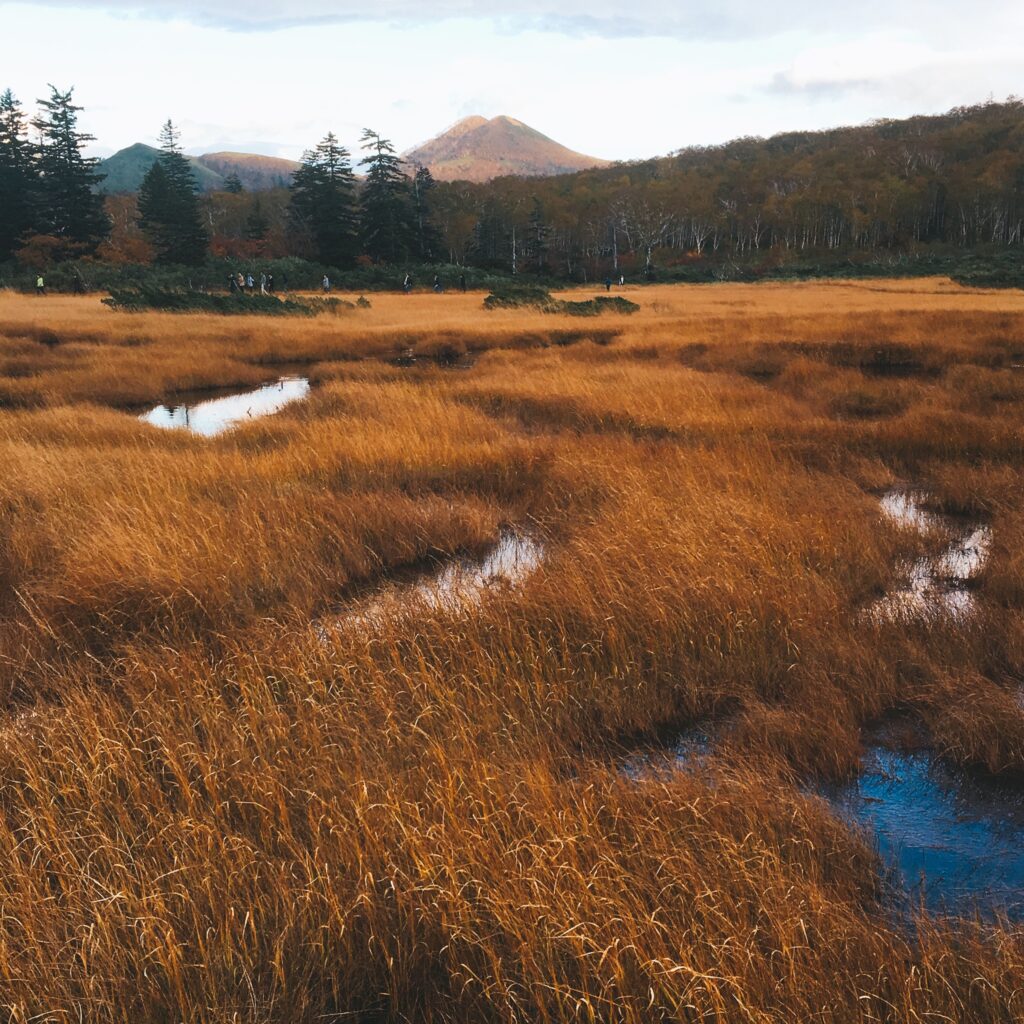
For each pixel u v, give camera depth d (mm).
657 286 66688
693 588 5621
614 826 3273
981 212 105375
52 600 5879
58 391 17406
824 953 2699
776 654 5035
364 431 11781
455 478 9984
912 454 11281
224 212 107438
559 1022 2498
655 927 2684
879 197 111625
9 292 43094
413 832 3059
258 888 2963
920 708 4680
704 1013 2357
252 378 20625
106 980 2619
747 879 2926
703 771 3898
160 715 4137
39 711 4363
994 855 3545
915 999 2535
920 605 6039
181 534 6840
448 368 21906
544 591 5797
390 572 7285
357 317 34031
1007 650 5094
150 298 33469
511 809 3359
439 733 4176
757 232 115062
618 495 8383
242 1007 2584
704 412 13492
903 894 3295
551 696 4586
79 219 68500
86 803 3482
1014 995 2480
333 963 2748
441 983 2779
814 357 21047
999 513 8422
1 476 8820
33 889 2941
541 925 2707
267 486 8867
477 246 101938
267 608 6059
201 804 3516
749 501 7895
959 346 20969
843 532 7312
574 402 14617
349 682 4578
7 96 67688
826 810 3609
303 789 3439
